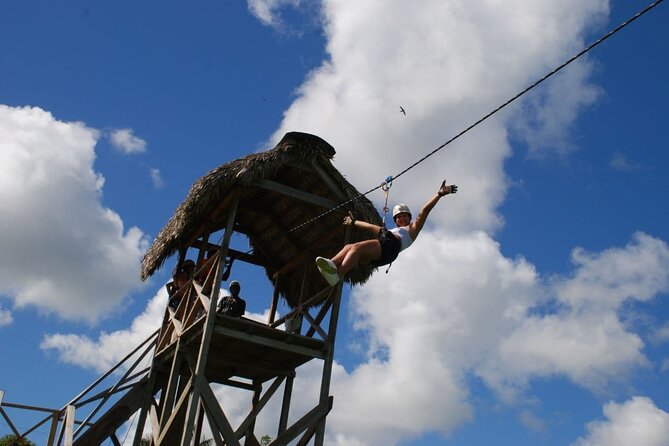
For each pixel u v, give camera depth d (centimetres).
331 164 1195
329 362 1135
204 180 1151
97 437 1241
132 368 1328
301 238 1353
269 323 1381
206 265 1198
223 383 1327
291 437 1066
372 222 1197
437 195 783
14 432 1341
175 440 1178
